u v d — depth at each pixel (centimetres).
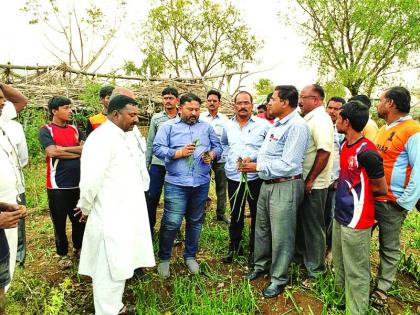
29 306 336
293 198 354
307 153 375
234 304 341
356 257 309
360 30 1861
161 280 381
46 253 460
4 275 251
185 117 403
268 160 364
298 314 337
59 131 417
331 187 443
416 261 452
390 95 341
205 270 411
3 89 386
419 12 1712
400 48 1819
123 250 312
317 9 1930
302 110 393
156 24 2548
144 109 1291
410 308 349
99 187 306
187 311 337
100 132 313
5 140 330
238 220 431
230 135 444
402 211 343
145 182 402
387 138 347
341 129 310
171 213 395
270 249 393
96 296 313
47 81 1272
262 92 2447
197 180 397
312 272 383
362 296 313
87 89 1163
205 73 2716
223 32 2594
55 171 400
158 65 2588
